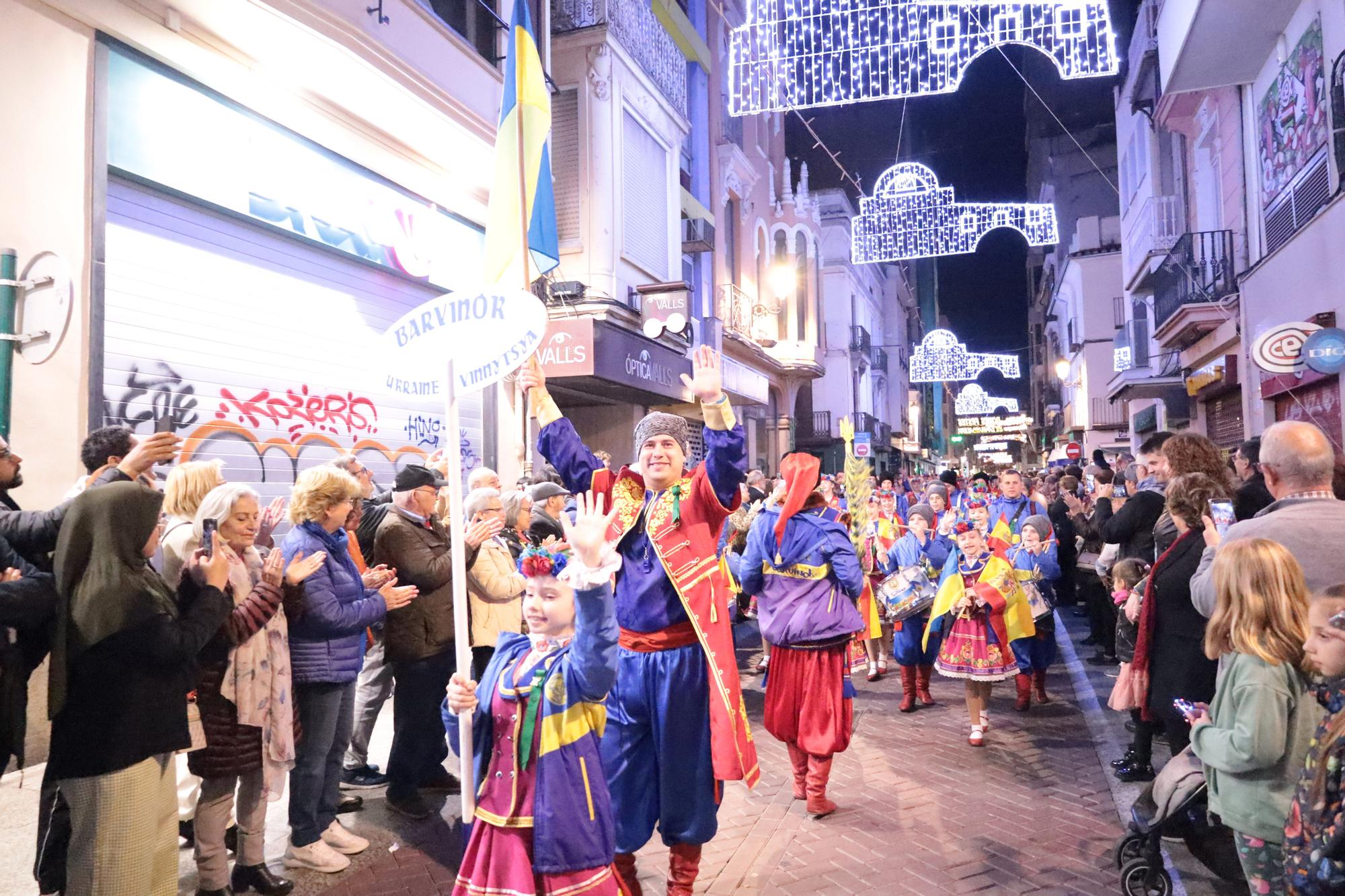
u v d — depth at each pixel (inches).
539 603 101.8
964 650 230.8
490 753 103.7
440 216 376.5
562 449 144.6
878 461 1611.7
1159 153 706.8
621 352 466.3
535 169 195.5
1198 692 149.7
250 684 138.3
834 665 186.5
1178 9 435.8
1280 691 100.1
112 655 112.0
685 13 706.2
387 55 298.0
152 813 116.3
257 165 277.9
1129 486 428.8
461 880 102.4
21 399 204.5
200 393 258.7
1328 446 126.0
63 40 218.7
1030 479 706.2
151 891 116.2
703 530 132.3
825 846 168.4
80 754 110.7
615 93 502.0
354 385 325.7
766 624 190.2
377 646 201.3
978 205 679.7
